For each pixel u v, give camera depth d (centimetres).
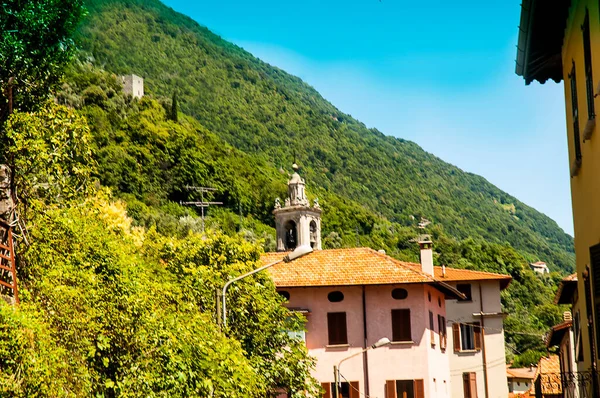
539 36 2050
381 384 5606
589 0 1623
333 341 5662
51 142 2889
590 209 1777
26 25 2831
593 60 1623
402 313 5678
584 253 1891
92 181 3117
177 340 2753
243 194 18625
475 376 7106
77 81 19088
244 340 4447
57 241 2641
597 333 1730
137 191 16638
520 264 14700
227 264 4631
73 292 2400
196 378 2789
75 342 2334
